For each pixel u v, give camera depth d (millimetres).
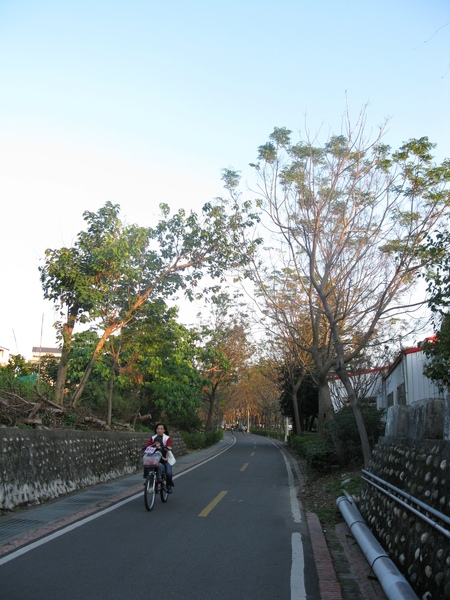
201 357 35969
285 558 7117
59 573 6055
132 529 8586
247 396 74688
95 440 14898
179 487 14539
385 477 8102
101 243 18781
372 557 6188
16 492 10055
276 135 14867
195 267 20266
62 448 12570
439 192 13320
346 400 20219
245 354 41344
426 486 5957
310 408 39906
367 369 19938
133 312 19875
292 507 11469
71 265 18281
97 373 27250
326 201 14523
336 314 14789
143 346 21172
